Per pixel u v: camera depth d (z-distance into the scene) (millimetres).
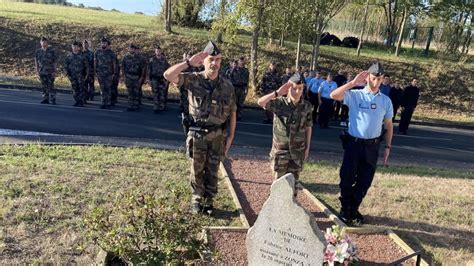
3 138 9023
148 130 10836
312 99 14484
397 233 6102
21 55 18078
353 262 4285
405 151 12211
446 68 22828
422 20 28016
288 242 3883
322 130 13477
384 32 30422
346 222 6293
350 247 4246
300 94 5957
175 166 7969
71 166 7375
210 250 4340
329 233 4398
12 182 6367
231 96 5691
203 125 5637
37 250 4695
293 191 3789
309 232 3764
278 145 6148
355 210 6348
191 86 5516
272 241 3959
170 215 4078
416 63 23234
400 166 10125
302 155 6191
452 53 25516
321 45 26016
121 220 4551
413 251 5461
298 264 3881
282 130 6078
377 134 5969
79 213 5652
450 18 24656
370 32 30812
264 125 13172
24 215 5398
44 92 12859
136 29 21250
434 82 21891
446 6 23953
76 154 8156
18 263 4402
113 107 13359
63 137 9492
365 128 5914
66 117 11391
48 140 9164
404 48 28594
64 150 8359
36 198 5930
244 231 5523
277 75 14188
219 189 7098
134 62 12719
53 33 19500
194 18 25000
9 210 5457
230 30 17266
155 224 3941
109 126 10867
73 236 4988
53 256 4590
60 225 5266
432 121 18125
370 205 7102
